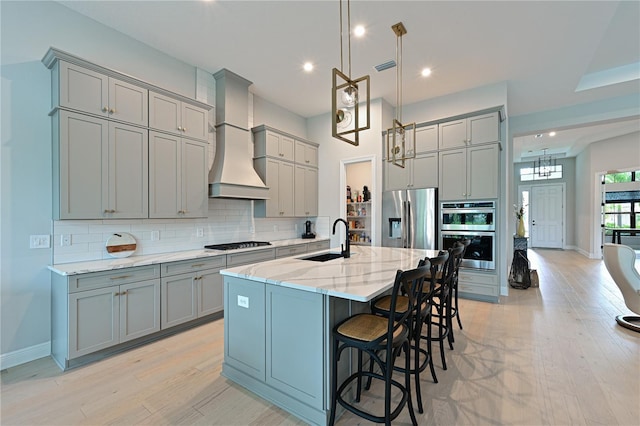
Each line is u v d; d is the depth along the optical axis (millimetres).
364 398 1994
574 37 3152
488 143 4055
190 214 3414
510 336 2941
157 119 3123
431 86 4348
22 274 2486
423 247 4488
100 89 2701
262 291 2031
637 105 4555
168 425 1753
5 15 2426
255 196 4184
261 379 2037
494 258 4016
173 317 3023
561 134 7102
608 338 2863
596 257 7773
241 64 3744
